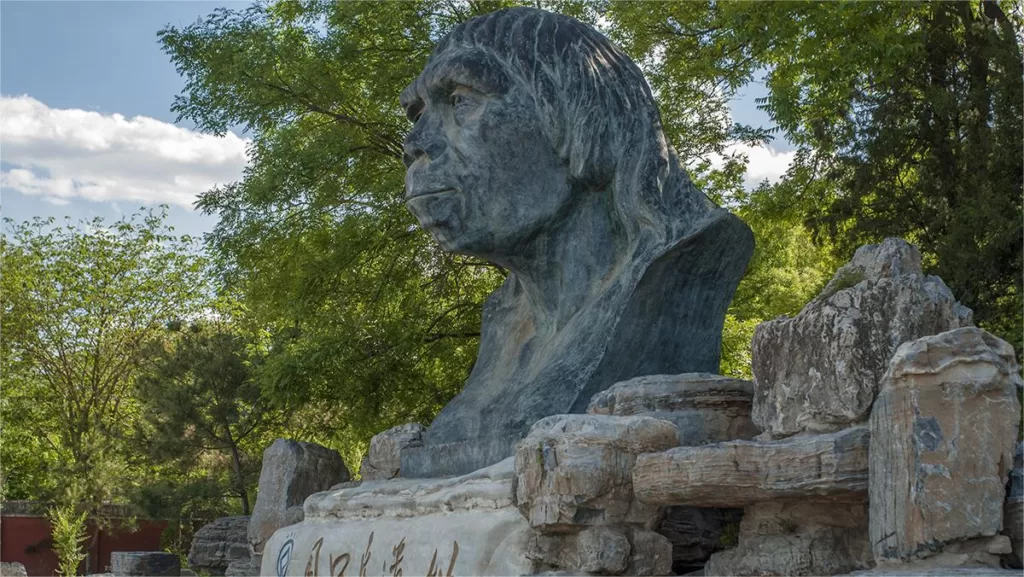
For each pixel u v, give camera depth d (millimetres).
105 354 30141
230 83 15711
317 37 16344
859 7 13781
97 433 26172
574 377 6223
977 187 14891
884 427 3928
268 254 15930
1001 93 14961
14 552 25422
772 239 17422
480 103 6840
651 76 16328
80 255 30703
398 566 5703
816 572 4375
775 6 14016
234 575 9414
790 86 14367
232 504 23547
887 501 3877
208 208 16312
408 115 7465
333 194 15648
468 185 6750
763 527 4605
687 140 16438
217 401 22016
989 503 3777
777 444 4242
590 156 6602
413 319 15789
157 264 30844
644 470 4652
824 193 16281
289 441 8438
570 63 6715
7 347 29984
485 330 7660
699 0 16016
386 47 16062
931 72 16000
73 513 23391
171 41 16125
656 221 6406
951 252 14492
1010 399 3867
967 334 3887
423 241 15820
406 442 7199
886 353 4234
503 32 6934
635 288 6289
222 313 28031
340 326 15062
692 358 6504
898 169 15891
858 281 4461
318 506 6902
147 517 22938
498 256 6922
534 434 4914
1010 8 17688
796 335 4469
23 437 30875
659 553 4773
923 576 3627
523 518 5059
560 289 6867
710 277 6523
